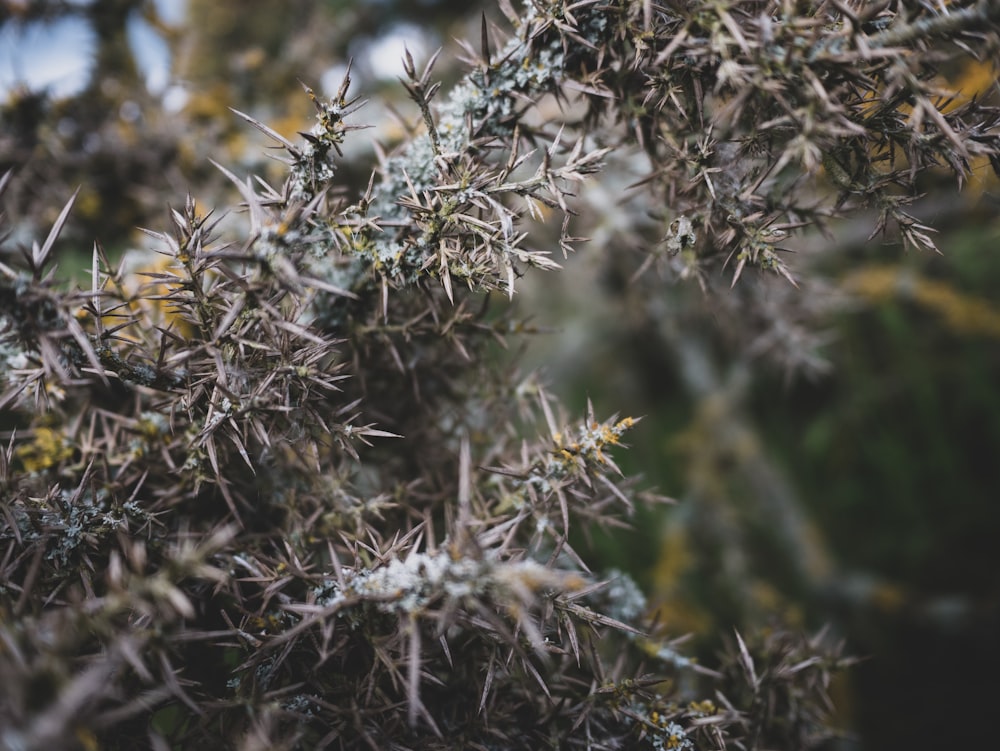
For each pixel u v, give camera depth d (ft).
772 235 0.74
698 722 0.75
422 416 0.85
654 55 0.72
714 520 1.51
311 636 0.68
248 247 0.66
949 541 1.52
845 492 1.63
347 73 0.70
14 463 0.85
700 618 1.30
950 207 1.17
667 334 1.62
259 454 0.77
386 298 0.72
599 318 1.80
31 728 0.53
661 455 1.66
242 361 0.70
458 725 0.74
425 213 0.71
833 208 0.75
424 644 0.71
